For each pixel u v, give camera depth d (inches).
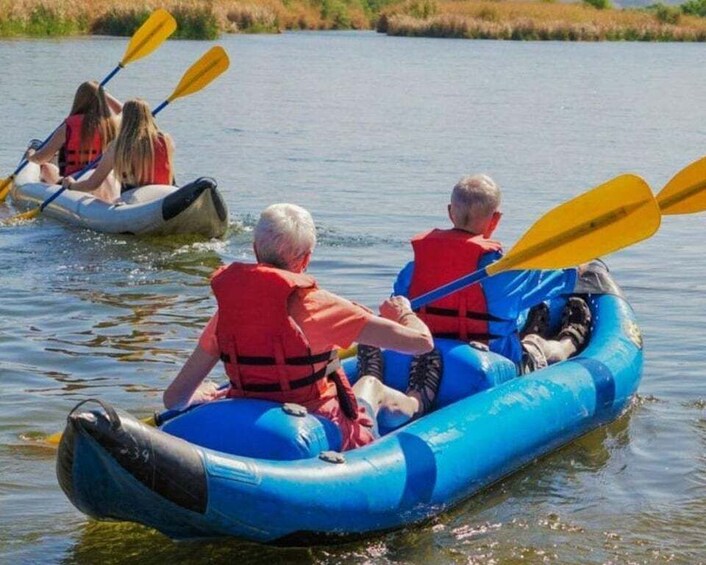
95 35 1675.7
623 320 229.1
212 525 146.6
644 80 1288.1
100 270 321.4
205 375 161.0
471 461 171.9
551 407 191.2
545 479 185.5
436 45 2037.4
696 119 849.5
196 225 361.1
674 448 199.0
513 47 2046.0
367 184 491.8
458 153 610.2
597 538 163.5
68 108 740.7
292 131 692.7
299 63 1384.1
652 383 232.8
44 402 212.5
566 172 547.2
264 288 153.8
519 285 192.1
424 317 193.2
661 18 2645.2
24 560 153.8
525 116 844.0
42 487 177.0
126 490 141.9
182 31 1768.0
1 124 650.2
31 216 387.9
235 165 541.0
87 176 393.1
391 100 940.0
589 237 181.8
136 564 153.4
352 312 154.9
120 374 230.1
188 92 386.0
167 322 269.0
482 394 185.2
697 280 323.3
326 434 157.6
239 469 145.6
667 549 159.9
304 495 149.3
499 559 156.1
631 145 669.9
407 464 162.9
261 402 156.3
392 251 352.2
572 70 1437.0
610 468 190.4
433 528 165.8
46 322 267.0
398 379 189.3
